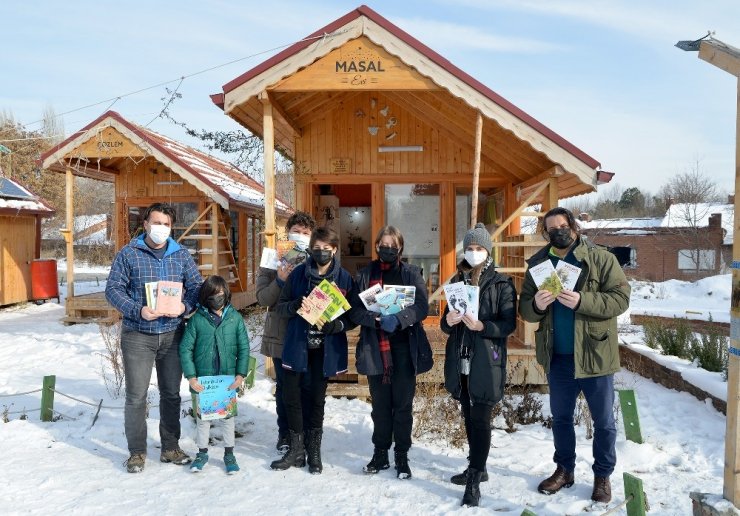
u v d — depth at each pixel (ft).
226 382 15.43
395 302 14.48
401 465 15.10
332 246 15.01
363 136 30.73
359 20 21.91
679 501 13.78
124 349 15.60
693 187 121.19
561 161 22.20
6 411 19.88
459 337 14.19
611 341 13.41
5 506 13.26
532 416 20.24
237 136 30.73
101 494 13.98
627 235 117.60
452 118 25.99
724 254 111.55
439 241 30.91
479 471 13.51
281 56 22.04
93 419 19.38
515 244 22.67
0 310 51.08
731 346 11.42
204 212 42.57
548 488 14.14
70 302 42.63
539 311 13.85
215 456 16.67
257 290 16.52
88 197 138.31
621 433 18.65
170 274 15.90
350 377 24.03
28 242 55.21
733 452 11.23
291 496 13.99
